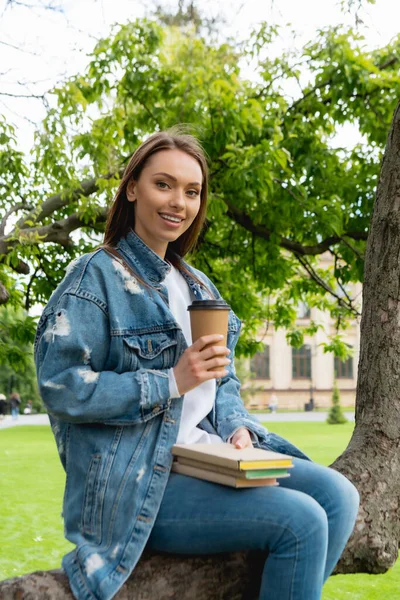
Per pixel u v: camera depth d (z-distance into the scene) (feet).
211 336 6.02
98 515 5.98
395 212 8.66
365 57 28.91
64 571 5.84
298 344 35.83
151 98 27.07
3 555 22.30
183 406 6.87
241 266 30.55
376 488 7.60
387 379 8.31
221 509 5.80
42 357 6.17
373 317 8.64
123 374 6.03
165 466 6.15
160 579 5.90
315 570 5.59
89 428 6.21
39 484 35.78
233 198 26.84
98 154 25.16
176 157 6.86
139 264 6.80
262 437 7.21
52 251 28.04
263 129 25.91
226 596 6.10
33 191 28.81
